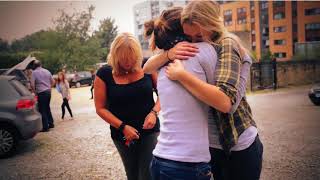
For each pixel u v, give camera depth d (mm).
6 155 8117
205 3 2117
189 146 1984
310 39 70625
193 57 2061
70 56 49844
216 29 2119
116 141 3518
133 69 3420
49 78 11516
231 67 2029
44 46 49406
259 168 2396
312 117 11953
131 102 3434
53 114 16172
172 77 2023
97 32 52500
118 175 6215
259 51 75562
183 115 2018
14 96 8344
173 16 2209
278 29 73938
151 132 3463
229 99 1950
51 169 6871
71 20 50656
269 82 26750
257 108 15195
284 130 9633
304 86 29125
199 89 1934
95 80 3504
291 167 6062
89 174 6375
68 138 10023
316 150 7215
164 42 2199
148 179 3512
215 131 2283
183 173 1980
